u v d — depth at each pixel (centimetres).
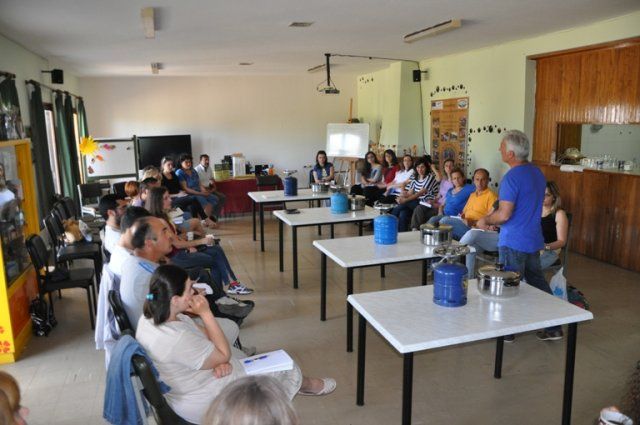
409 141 876
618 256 515
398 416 260
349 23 498
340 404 271
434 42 637
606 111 520
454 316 217
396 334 199
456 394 281
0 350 325
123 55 694
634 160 539
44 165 600
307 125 1148
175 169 755
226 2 397
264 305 419
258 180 823
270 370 209
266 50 680
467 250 264
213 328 204
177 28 502
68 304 434
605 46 512
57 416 265
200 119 1086
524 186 299
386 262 310
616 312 394
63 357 335
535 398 276
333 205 482
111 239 351
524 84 622
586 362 315
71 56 683
